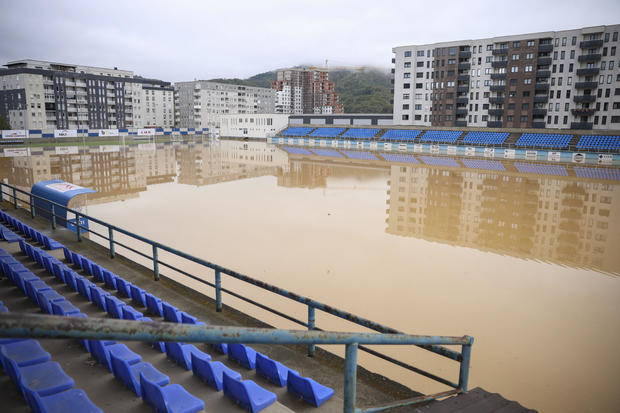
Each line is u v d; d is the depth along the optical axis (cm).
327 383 496
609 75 5719
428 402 380
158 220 2230
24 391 329
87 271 871
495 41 6444
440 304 1194
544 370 862
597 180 3531
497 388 799
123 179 3641
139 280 857
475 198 2873
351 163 4966
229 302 1202
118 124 10000
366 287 1320
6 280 747
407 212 2503
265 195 3044
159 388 355
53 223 1277
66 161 4641
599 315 1134
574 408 737
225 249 1717
